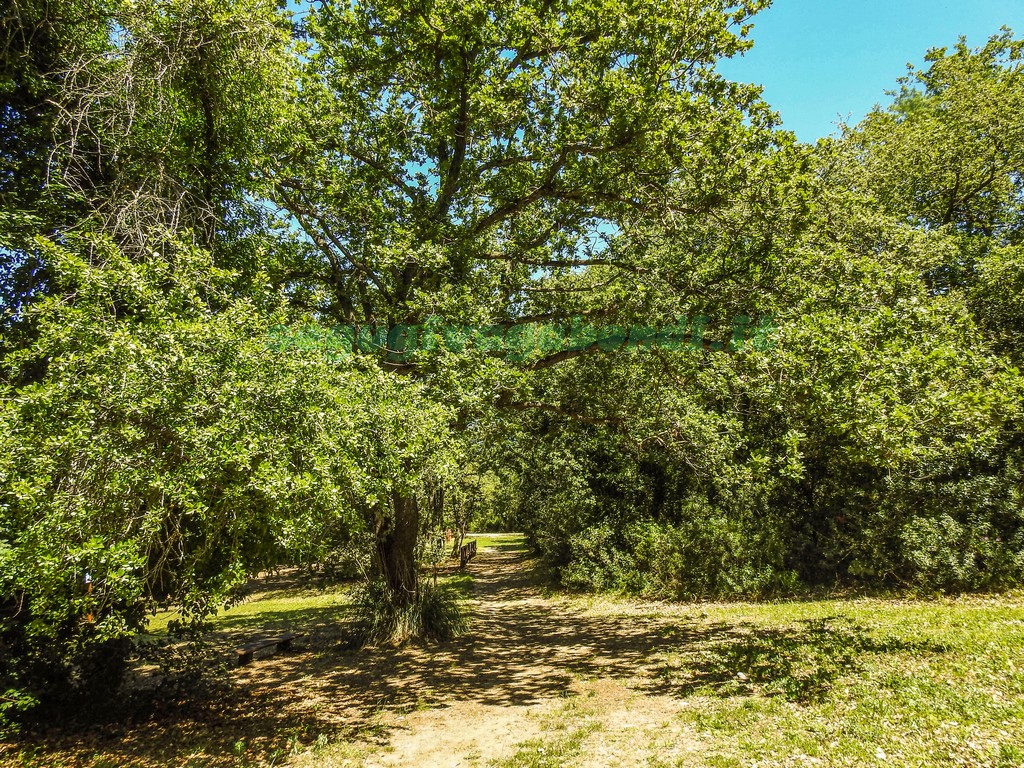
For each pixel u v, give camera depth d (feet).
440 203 38.78
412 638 41.22
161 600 24.67
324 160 37.24
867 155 67.15
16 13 26.09
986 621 34.04
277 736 24.09
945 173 65.05
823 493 52.95
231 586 18.16
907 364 24.03
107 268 19.86
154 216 25.29
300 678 33.78
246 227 32.17
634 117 30.01
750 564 52.65
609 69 33.27
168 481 16.14
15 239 25.08
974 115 62.69
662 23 30.81
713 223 34.65
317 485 17.81
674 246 35.40
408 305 32.01
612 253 41.32
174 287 20.33
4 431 15.71
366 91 39.04
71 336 17.19
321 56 37.50
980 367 25.91
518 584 75.05
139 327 17.38
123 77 24.90
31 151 28.17
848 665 27.55
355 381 22.00
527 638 43.06
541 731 23.56
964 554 46.26
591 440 65.77
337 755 21.88
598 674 31.86
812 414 25.93
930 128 64.90
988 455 47.11
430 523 51.24
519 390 35.14
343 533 35.09
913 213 69.15
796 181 31.53
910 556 46.80
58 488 16.08
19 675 22.61
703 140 31.19
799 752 18.56
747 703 23.95
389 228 36.29
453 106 37.22
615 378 41.47
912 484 48.24
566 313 38.70
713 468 38.32
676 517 63.10
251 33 26.25
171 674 29.63
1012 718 19.04
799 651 31.40
